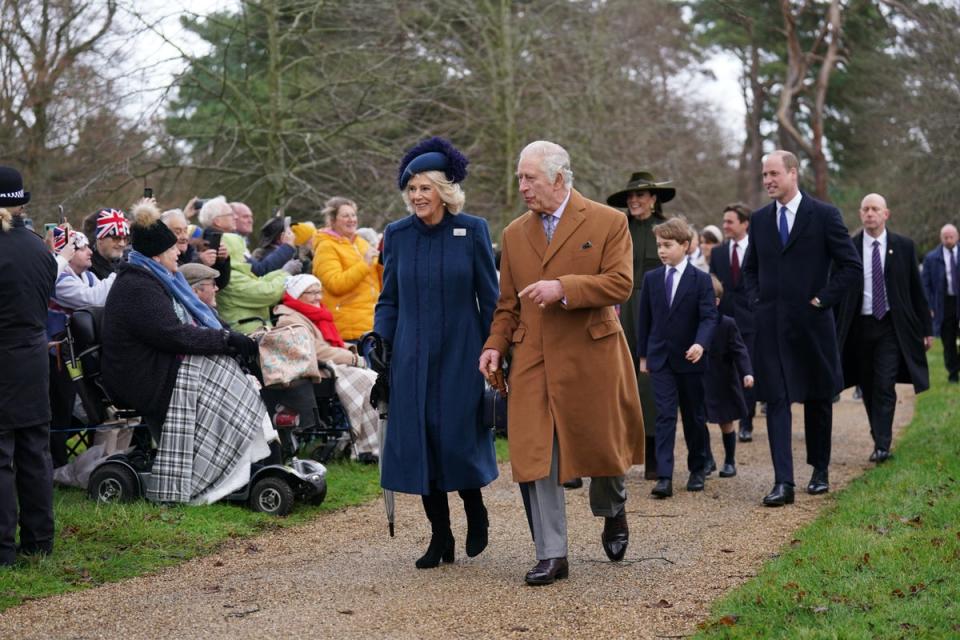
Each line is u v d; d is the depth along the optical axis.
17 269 5.32
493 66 18.56
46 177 15.48
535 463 5.09
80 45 15.45
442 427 5.33
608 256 5.21
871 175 33.34
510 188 18.80
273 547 5.98
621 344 5.39
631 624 4.51
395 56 16.75
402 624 4.55
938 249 15.18
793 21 30.53
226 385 6.70
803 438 10.59
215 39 15.79
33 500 5.47
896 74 30.39
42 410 5.43
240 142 16.36
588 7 20.91
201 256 7.67
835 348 7.49
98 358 6.68
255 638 4.38
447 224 5.43
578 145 19.70
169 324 6.50
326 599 4.93
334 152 16.44
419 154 5.45
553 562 5.18
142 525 6.07
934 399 12.78
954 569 4.96
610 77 21.45
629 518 6.80
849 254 7.36
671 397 7.71
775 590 4.76
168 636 4.41
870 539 5.63
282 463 7.26
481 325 5.46
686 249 7.92
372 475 8.04
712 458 8.53
